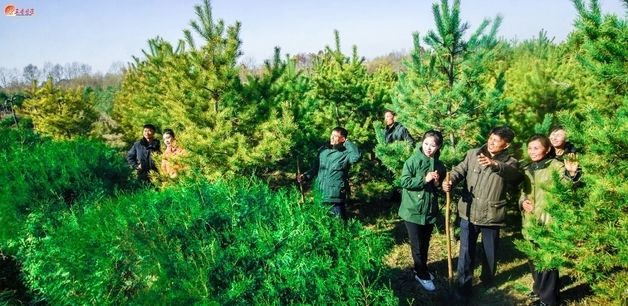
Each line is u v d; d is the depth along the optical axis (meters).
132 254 2.51
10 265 3.83
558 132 3.60
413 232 4.04
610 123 2.68
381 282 2.43
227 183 3.21
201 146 5.30
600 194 2.61
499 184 3.64
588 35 2.85
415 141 5.80
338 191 4.86
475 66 4.77
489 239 3.81
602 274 2.79
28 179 3.80
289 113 5.89
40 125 15.41
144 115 10.53
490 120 4.72
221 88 5.62
